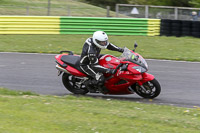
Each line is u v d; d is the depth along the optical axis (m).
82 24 31.48
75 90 14.71
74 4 50.19
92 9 46.81
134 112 11.02
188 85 16.17
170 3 64.62
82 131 8.82
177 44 27.67
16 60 21.00
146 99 13.98
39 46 25.83
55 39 28.92
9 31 30.50
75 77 14.17
